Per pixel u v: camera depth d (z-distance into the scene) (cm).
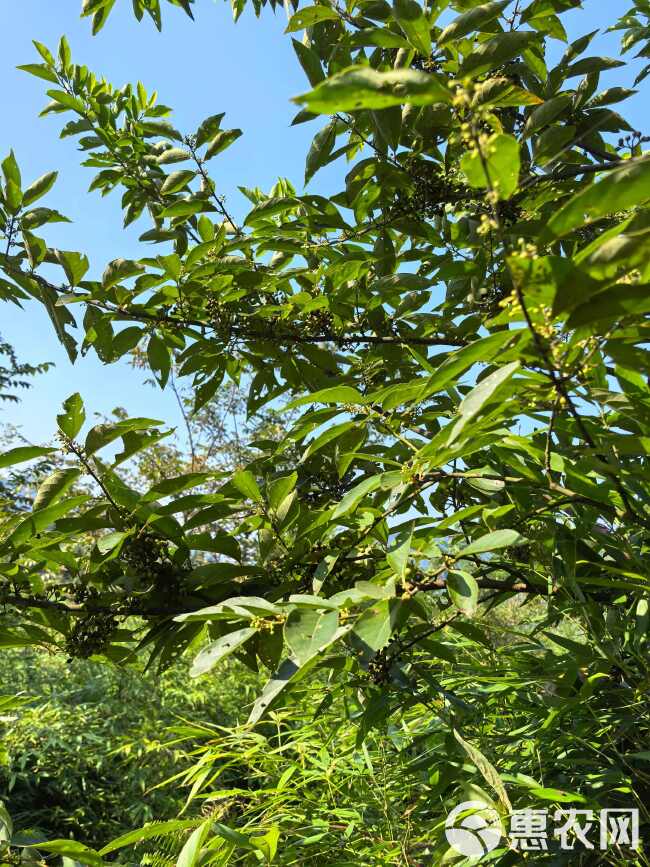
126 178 247
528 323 74
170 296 206
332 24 189
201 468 703
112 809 433
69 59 236
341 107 60
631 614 155
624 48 256
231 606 101
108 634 152
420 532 135
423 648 138
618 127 177
